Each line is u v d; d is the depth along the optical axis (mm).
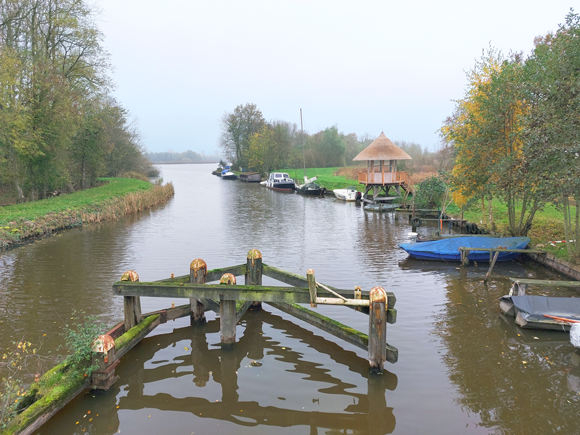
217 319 11273
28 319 10695
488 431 6359
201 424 6664
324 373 8258
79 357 7398
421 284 13891
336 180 56375
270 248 19719
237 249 19500
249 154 84000
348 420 6711
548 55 14930
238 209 36000
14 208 28125
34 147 31328
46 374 7367
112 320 10625
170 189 49469
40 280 14312
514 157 14711
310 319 10023
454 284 13891
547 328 9984
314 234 23609
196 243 21000
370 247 19984
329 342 9781
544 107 12664
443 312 11273
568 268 14320
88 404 7211
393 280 14383
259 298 8680
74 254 18531
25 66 30891
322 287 8570
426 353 8906
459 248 16250
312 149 86625
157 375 8227
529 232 19031
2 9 31406
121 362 8773
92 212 29141
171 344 9656
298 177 65812
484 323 10484
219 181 80375
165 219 29953
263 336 10117
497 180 15070
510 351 8945
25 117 29438
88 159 48719
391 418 6746
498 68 19453
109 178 61594
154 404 7223
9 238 20406
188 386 7809
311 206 38188
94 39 36094
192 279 10516
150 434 6414
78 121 35469
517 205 25547
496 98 16469
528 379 7812
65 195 38188
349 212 33719
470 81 20125
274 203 40906
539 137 12156
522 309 10156
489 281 14227
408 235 21078
